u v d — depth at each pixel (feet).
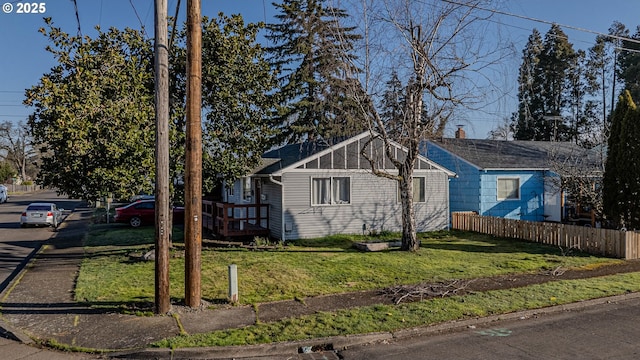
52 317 26.78
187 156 28.14
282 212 56.95
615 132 49.08
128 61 43.91
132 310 27.81
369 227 61.77
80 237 66.33
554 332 24.20
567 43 120.98
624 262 42.19
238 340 22.62
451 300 29.58
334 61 45.09
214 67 47.19
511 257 44.62
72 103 39.11
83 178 42.09
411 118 45.21
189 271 28.19
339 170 59.98
